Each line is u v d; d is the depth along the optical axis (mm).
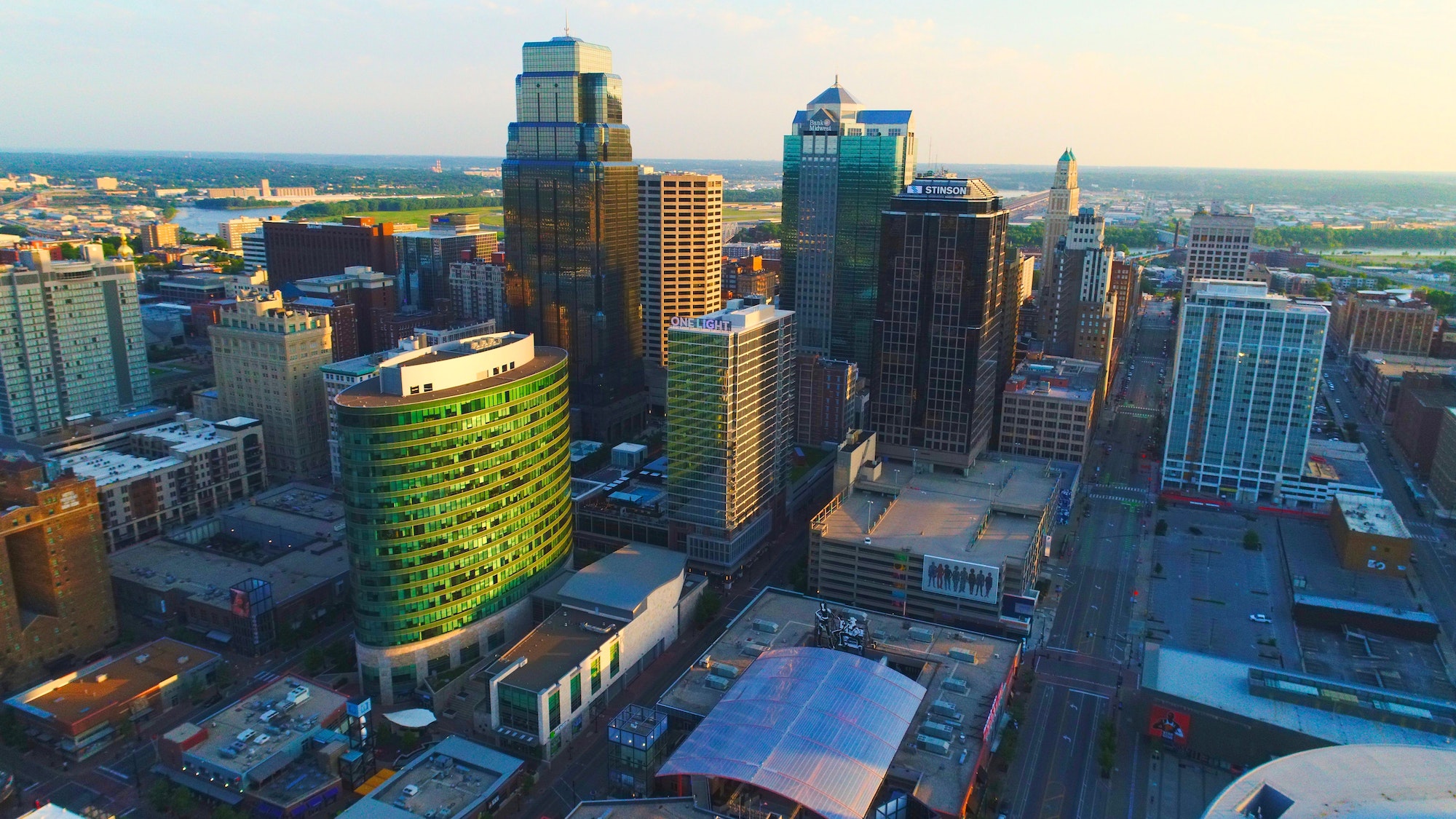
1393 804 166000
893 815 188125
